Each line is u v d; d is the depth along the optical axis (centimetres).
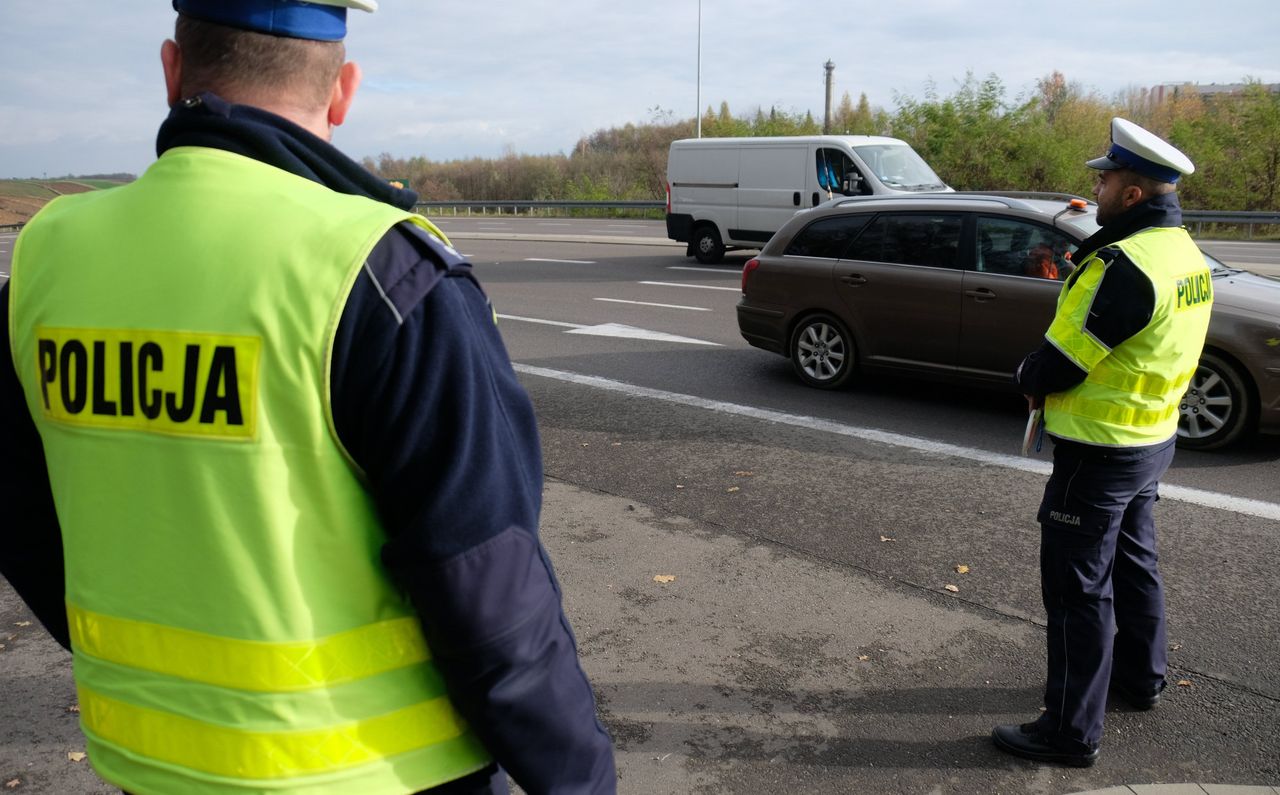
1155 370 284
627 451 631
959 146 2648
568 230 2669
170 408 115
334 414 112
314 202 117
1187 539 475
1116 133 299
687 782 301
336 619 117
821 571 446
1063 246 659
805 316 787
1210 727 325
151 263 118
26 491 139
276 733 117
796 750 316
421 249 115
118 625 123
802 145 1552
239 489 113
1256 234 2197
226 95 123
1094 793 292
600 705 343
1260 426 595
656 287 1388
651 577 443
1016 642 381
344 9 128
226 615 116
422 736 124
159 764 122
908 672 361
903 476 572
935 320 711
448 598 113
